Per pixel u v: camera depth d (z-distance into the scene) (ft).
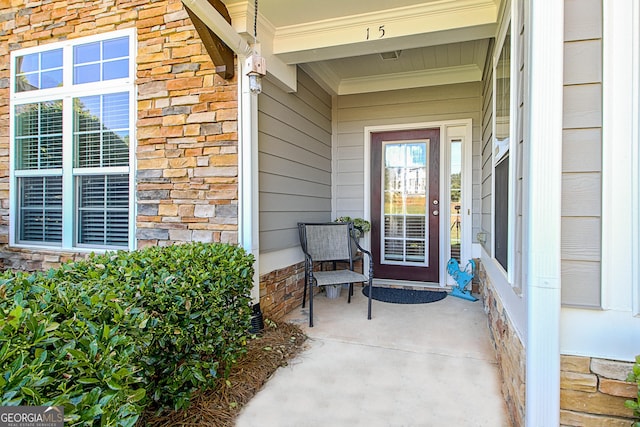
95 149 11.30
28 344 2.76
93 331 3.39
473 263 13.51
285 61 10.85
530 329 4.64
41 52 11.93
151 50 10.45
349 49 10.05
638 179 4.39
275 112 10.84
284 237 11.37
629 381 4.12
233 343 6.88
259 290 9.75
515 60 6.04
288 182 11.67
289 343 8.80
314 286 13.17
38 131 12.14
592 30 4.49
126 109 10.84
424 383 7.00
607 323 4.47
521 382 5.10
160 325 5.12
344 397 6.52
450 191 14.44
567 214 4.56
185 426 5.47
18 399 2.37
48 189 12.10
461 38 9.36
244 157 9.47
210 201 9.82
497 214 8.50
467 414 5.99
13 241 12.53
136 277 5.44
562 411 4.58
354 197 15.37
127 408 3.05
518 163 5.62
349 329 9.87
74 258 11.53
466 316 10.96
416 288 14.39
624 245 4.44
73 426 2.52
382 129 14.97
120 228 11.03
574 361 4.55
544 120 4.58
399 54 12.15
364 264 15.17
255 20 8.44
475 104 13.84
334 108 15.43
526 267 4.83
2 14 12.44
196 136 9.96
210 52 9.07
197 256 7.19
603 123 4.46
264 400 6.42
